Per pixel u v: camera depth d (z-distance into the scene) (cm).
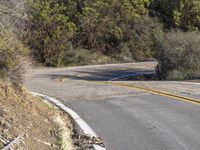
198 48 2656
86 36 4612
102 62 4494
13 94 948
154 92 1606
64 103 1388
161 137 927
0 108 833
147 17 5109
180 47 2708
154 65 4138
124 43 4909
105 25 4684
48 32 3959
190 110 1238
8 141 705
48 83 2091
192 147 847
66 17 4081
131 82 2042
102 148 833
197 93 1575
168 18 5309
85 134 951
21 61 1012
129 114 1192
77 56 4278
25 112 916
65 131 922
